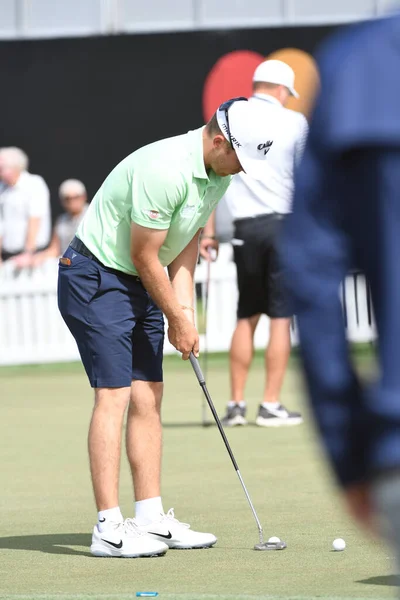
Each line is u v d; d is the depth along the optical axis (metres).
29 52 64.88
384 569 17.20
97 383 19.39
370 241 7.40
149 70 64.69
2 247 54.62
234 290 53.84
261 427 34.97
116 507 19.31
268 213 34.12
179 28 65.94
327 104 7.40
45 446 32.59
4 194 54.41
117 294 19.31
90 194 64.94
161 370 20.16
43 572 17.97
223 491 24.86
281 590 16.02
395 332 7.42
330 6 64.88
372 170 7.33
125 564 18.48
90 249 19.36
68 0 66.25
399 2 7.53
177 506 23.30
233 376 35.47
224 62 64.56
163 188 18.59
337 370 7.44
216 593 15.97
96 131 64.88
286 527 20.88
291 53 64.06
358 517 7.84
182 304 20.19
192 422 36.41
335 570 17.27
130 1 66.50
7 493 25.58
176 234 19.36
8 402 42.91
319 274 7.47
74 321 19.47
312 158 7.49
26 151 64.94
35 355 54.34
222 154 18.73
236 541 19.91
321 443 7.62
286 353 35.22
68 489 25.92
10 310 54.22
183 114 64.88
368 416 7.55
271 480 26.00
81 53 64.81
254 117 18.73
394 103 7.29
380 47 7.38
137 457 19.88
